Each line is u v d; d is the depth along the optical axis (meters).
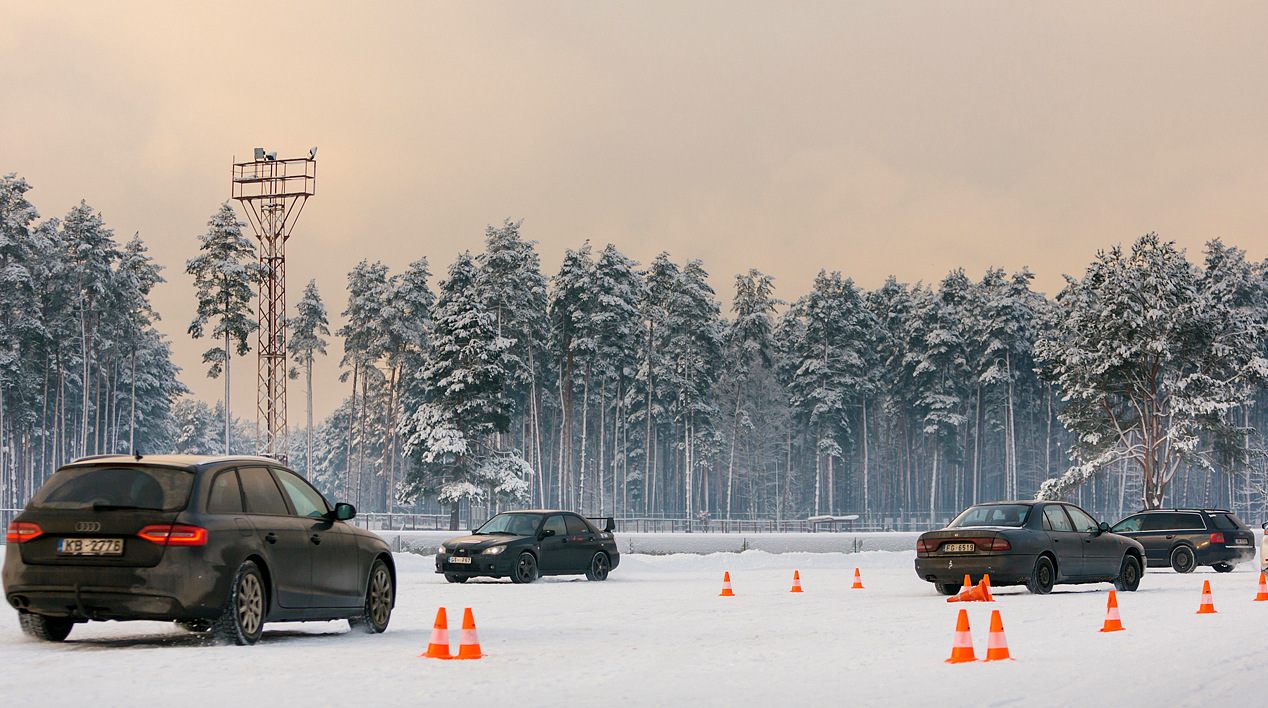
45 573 10.80
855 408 116.00
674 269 101.19
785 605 20.12
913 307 118.31
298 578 12.12
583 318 92.00
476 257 93.19
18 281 83.25
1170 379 60.19
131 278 92.12
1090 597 21.19
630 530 79.69
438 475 76.75
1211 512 33.38
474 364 74.19
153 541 10.73
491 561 27.06
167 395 116.25
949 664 11.49
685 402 98.00
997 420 116.56
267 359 65.94
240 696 8.49
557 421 121.50
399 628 14.86
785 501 115.12
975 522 22.28
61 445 96.62
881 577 31.28
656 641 13.66
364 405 108.25
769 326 112.19
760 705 8.83
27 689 8.63
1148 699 9.39
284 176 66.38
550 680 9.98
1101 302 60.88
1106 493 126.12
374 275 106.31
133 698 8.29
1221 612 17.86
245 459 12.22
